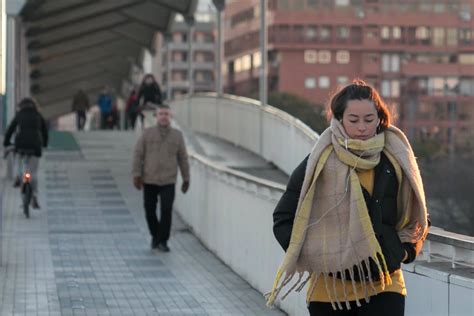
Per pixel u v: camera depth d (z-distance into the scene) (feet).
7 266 59.62
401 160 23.65
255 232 51.65
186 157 67.51
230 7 485.97
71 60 271.28
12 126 81.76
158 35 232.32
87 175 107.14
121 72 319.88
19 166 82.12
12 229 75.05
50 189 96.99
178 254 65.36
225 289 52.16
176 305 48.01
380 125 24.08
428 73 445.78
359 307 23.85
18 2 106.63
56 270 58.49
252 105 119.24
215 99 145.48
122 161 120.67
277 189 45.47
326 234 23.70
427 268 28.66
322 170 23.70
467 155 286.46
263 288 49.62
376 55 451.53
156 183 66.39
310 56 454.81
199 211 72.08
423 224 23.73
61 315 45.47
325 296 24.11
